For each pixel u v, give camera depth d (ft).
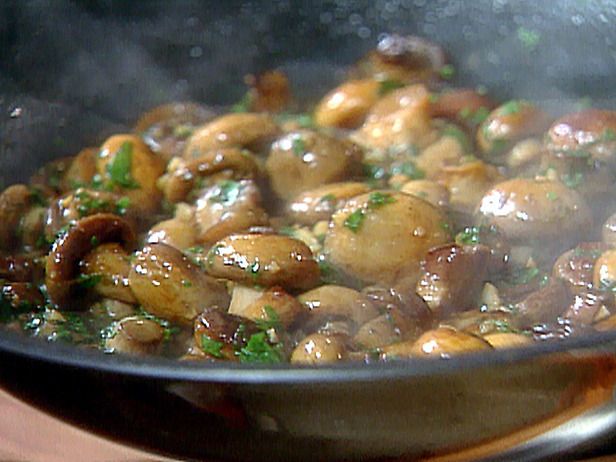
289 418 0.80
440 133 1.37
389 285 1.10
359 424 0.80
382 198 1.12
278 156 1.27
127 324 1.01
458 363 0.74
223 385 0.76
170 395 0.79
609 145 1.21
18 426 1.00
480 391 0.77
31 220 1.22
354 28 1.52
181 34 1.46
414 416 0.79
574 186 1.20
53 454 0.97
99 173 1.28
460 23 1.50
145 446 0.87
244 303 1.04
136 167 1.27
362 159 1.30
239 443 0.84
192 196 1.25
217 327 0.95
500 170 1.32
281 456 0.85
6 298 1.07
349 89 1.47
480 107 1.41
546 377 0.77
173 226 1.16
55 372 0.80
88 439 0.98
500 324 0.99
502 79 1.50
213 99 1.51
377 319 0.99
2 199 1.22
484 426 0.81
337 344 0.94
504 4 1.47
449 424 0.80
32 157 1.34
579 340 0.76
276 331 0.97
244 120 1.31
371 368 0.74
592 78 1.44
